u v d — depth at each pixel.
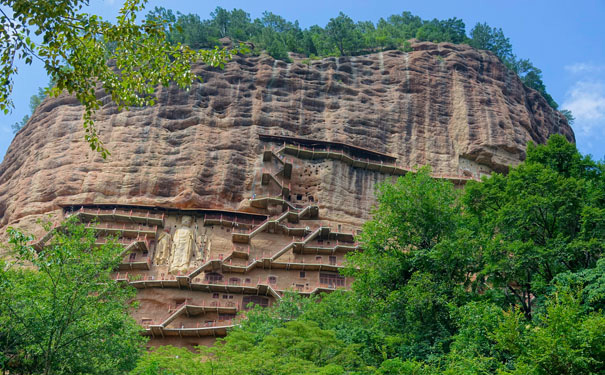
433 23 95.88
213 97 64.88
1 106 13.89
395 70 72.31
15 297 21.16
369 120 66.44
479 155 65.50
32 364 20.95
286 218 55.38
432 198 32.50
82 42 15.12
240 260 52.50
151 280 48.34
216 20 85.00
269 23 96.19
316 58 77.88
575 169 33.78
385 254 31.47
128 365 25.06
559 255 27.44
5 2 14.02
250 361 21.91
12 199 58.34
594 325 18.45
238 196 57.56
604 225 27.98
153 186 56.69
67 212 54.56
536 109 80.25
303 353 24.62
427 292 27.77
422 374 21.48
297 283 50.78
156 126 61.16
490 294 27.98
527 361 19.02
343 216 57.28
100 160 58.31
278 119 64.38
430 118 68.31
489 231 31.00
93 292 24.52
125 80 16.00
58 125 62.16
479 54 78.00
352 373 22.11
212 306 47.75
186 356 22.98
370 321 29.81
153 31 16.02
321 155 60.88
